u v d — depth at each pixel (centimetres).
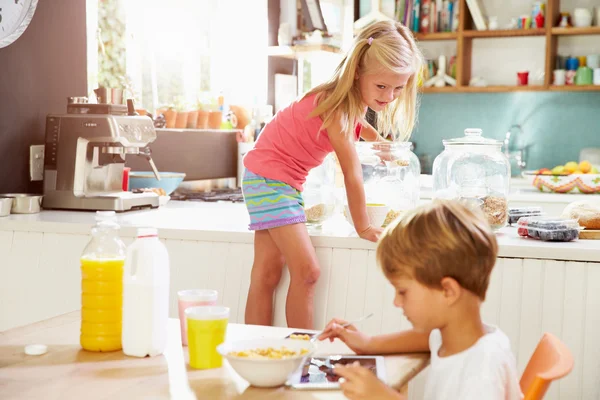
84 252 136
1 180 281
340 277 219
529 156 498
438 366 117
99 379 118
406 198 235
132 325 130
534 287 203
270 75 461
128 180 310
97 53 379
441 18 498
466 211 117
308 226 237
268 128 229
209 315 124
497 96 504
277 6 466
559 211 379
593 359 197
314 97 224
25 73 288
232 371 123
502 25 495
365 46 220
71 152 275
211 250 233
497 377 111
